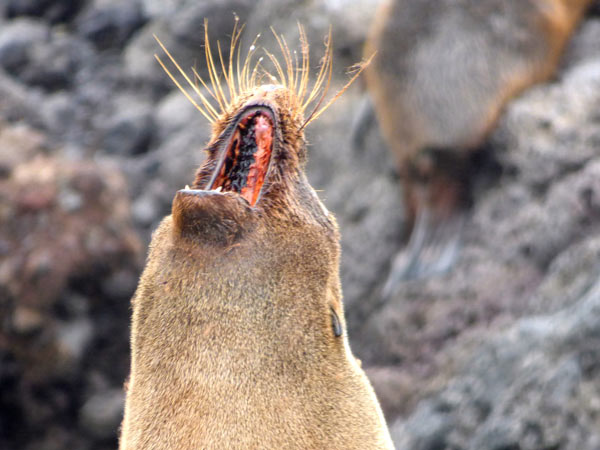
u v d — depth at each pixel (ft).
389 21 145.69
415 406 114.73
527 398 91.45
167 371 39.78
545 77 141.38
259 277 40.32
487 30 139.33
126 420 41.98
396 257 150.20
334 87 176.55
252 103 44.11
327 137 172.04
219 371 39.32
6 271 143.64
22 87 213.66
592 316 92.27
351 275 152.87
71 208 151.84
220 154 44.32
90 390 143.33
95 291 147.64
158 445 39.04
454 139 140.26
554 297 108.88
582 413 87.25
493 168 138.62
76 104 212.43
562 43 142.41
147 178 192.03
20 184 155.02
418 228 143.84
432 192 143.13
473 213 138.31
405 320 132.98
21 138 172.45
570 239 121.08
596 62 139.54
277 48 185.26
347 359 43.68
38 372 140.77
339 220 160.45
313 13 185.06
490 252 130.11
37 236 147.84
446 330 126.72
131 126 203.21
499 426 91.66
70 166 160.15
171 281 40.37
